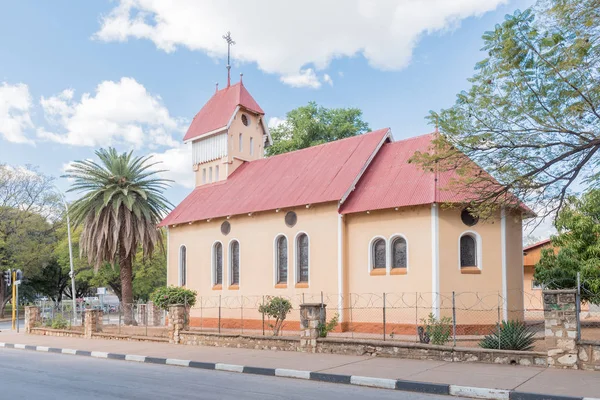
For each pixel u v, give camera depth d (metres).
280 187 27.53
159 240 33.50
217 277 29.59
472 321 21.11
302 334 17.47
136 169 33.44
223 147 32.88
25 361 18.08
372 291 22.78
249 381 13.13
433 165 17.72
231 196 29.97
